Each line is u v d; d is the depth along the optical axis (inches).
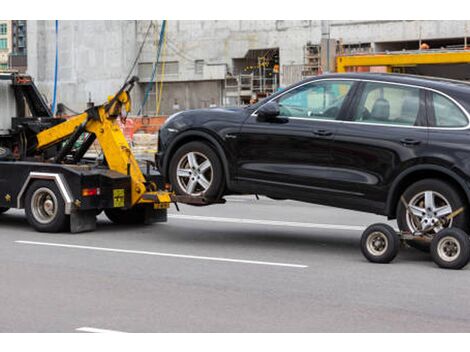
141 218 537.3
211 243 456.1
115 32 2448.3
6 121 549.3
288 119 412.8
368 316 283.4
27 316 282.5
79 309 293.1
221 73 2283.5
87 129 511.2
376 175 387.5
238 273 363.9
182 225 536.1
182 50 2357.3
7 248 433.1
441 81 393.7
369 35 1952.5
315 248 439.5
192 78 2341.3
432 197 376.5
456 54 816.9
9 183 502.9
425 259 401.7
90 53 2502.5
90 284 338.6
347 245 452.1
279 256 411.2
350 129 395.2
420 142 377.1
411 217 383.6
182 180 439.8
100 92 2487.7
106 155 505.7
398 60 847.7
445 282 342.3
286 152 409.1
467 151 365.7
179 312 289.1
